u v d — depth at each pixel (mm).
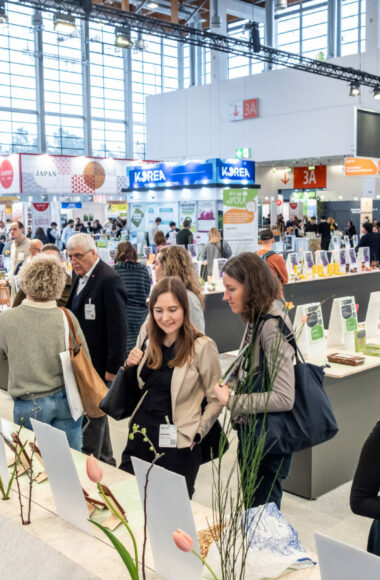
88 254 3244
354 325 3840
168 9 23953
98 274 3256
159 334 2162
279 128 20938
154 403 2156
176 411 2131
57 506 1637
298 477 3332
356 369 3262
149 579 1349
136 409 2211
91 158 17781
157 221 13891
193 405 2148
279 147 21016
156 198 15023
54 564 1454
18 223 6250
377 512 1382
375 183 20828
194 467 2135
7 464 1815
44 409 2492
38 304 2533
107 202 20859
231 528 1285
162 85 28344
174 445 2105
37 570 1490
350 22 22109
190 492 2111
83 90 25875
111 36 26156
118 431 4402
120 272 4629
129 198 15773
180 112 23953
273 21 22734
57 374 2545
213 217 13844
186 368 2115
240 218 9594
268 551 1376
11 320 2506
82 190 17688
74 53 25375
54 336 2518
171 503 1265
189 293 3037
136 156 27875
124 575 1368
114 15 12500
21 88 24281
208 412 2143
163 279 2131
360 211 18547
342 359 3381
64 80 25297
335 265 8688
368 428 3639
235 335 7039
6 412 4754
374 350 3656
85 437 3195
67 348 2543
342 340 3828
